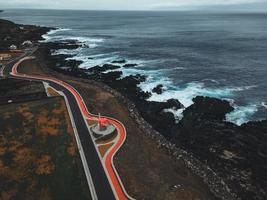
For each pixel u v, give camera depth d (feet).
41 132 191.31
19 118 208.13
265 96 272.10
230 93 280.51
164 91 287.48
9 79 296.10
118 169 156.76
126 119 215.51
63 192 140.05
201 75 340.80
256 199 141.69
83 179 148.66
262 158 171.42
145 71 360.48
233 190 146.92
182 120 221.66
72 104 234.79
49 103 234.38
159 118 227.20
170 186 145.38
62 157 165.99
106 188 142.61
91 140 183.83
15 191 141.08
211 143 189.88
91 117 213.87
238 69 365.40
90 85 284.82
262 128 202.90
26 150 172.14
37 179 148.77
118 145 179.42
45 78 305.94
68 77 310.24
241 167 164.86
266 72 350.43
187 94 279.28
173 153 173.37
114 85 300.61
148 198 136.56
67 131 193.36
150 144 183.42
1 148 173.68
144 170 157.28
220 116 227.20
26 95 250.16
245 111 239.50
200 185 147.95
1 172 153.48
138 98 267.39
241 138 192.75
